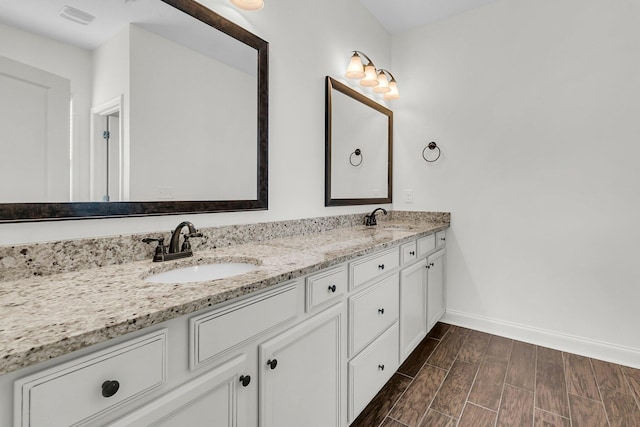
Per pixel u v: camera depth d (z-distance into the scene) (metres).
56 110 0.91
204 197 1.31
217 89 1.35
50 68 0.90
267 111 1.57
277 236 1.65
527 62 2.18
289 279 0.93
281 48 1.68
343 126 2.16
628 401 1.52
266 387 0.89
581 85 2.00
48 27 0.90
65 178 0.93
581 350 2.02
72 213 0.94
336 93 2.09
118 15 1.05
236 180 1.43
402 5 2.38
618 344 1.92
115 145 1.04
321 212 1.99
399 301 1.73
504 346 2.12
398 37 2.77
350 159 2.23
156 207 1.15
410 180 2.70
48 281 0.82
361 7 2.36
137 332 0.60
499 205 2.30
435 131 2.57
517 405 1.50
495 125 2.31
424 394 1.60
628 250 1.89
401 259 1.74
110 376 0.56
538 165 2.15
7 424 0.46
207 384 0.72
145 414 0.60
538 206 2.16
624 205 1.89
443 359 1.95
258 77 1.53
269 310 0.89
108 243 1.01
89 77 0.98
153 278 0.99
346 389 1.28
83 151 0.97
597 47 1.95
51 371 0.49
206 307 0.72
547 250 2.13
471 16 2.41
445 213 2.52
